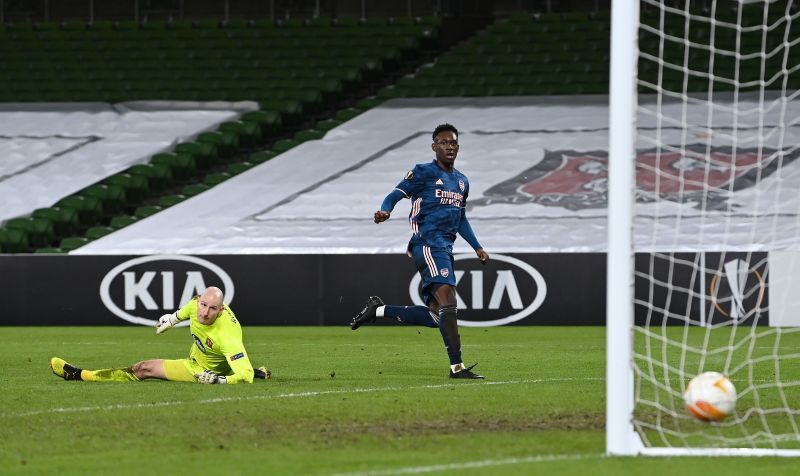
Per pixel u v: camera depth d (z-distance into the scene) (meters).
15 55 106.44
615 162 23.30
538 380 36.66
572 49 98.88
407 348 51.41
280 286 66.75
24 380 37.25
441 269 36.91
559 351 48.88
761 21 97.38
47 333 62.78
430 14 107.44
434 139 37.03
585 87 92.75
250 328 65.25
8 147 90.81
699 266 62.25
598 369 40.78
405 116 91.62
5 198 83.44
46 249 77.12
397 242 73.00
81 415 28.56
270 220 77.06
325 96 98.88
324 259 66.50
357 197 79.62
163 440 24.75
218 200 80.50
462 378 37.25
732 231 71.25
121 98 99.44
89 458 22.73
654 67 94.31
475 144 85.88
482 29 107.06
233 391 33.28
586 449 23.47
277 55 102.94
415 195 37.09
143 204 86.44
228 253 67.44
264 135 94.06
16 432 26.05
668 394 32.31
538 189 78.88
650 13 99.88
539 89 93.62
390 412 28.70
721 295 62.00
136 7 111.75
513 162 82.81
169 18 111.31
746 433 25.77
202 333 35.28
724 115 86.25
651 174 78.88
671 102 89.12
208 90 98.94
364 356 47.06
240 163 89.81
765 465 21.69
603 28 100.75
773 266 61.38
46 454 23.22
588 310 64.69
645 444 24.05
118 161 88.44
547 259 64.94
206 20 110.62
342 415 28.22
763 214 72.50
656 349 49.06
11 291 68.31
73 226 81.75
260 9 109.75
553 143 85.06
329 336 59.34
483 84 96.00
